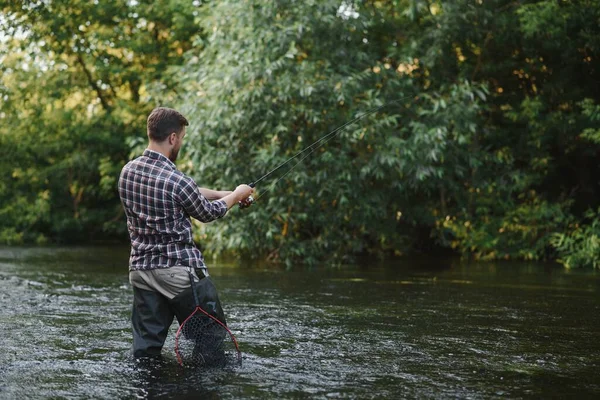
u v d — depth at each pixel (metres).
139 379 3.27
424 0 10.54
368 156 9.83
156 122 3.79
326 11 9.52
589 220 11.67
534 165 11.22
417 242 12.50
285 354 3.85
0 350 3.88
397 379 3.32
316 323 4.88
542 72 11.59
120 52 16.17
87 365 3.54
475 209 11.28
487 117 11.76
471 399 2.99
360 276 8.30
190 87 10.02
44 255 11.50
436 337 4.41
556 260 10.69
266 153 9.16
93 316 5.09
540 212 10.72
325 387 3.15
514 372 3.50
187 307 3.63
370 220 10.49
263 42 9.32
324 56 9.98
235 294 6.46
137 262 3.71
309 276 8.23
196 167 9.70
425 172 9.46
